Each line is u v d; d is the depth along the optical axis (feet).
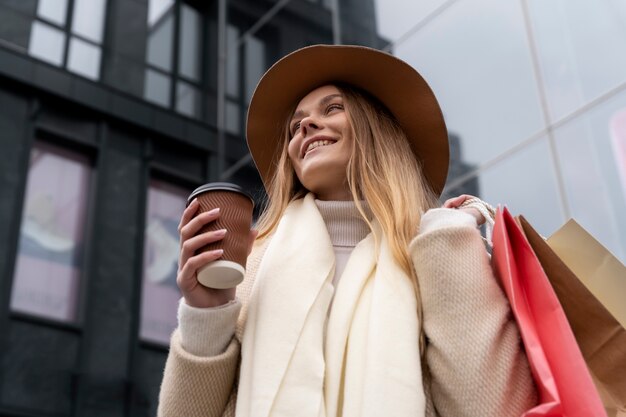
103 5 33.65
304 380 4.45
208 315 4.71
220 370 4.72
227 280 4.63
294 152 5.97
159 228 31.07
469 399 4.21
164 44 34.50
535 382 4.24
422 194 5.92
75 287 28.45
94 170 30.76
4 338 26.30
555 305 4.30
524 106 18.31
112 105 31.81
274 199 6.20
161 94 33.17
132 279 29.45
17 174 28.99
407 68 6.20
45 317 27.35
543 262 4.74
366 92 6.41
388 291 4.75
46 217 29.01
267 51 31.14
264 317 4.75
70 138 30.66
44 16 31.94
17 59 30.53
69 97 30.99
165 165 32.07
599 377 4.66
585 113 16.85
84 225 29.68
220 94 33.53
